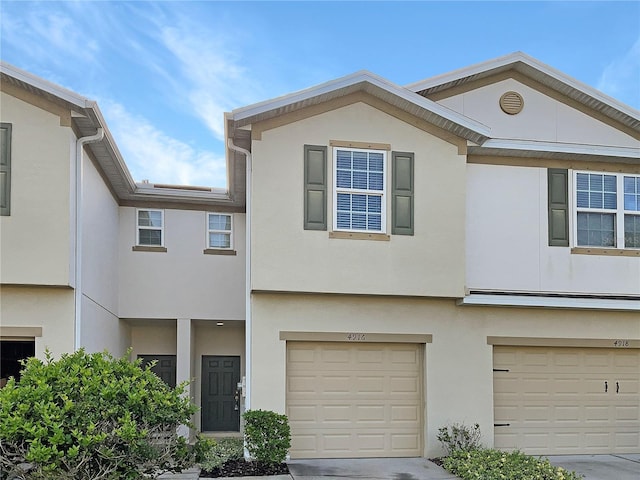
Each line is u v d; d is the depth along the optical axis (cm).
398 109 1205
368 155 1185
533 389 1279
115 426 641
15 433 611
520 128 1303
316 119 1170
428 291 1173
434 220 1192
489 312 1255
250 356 1151
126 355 750
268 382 1151
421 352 1234
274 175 1142
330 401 1193
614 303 1256
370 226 1171
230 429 1698
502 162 1292
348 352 1212
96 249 1267
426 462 1148
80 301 1102
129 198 1570
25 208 1043
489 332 1252
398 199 1184
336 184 1166
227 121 1127
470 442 1184
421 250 1180
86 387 655
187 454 703
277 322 1166
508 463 1030
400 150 1197
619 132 1336
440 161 1210
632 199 1328
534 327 1273
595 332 1297
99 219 1300
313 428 1182
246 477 1008
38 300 1077
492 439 1222
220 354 1725
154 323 1641
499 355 1275
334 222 1157
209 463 1052
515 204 1284
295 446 1172
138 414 663
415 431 1216
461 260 1192
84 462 619
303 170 1153
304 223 1142
